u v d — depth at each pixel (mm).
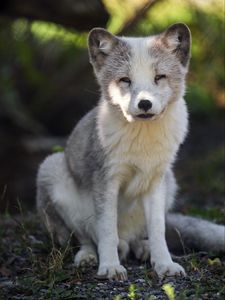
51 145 20719
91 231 9961
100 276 8617
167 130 9047
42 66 23000
